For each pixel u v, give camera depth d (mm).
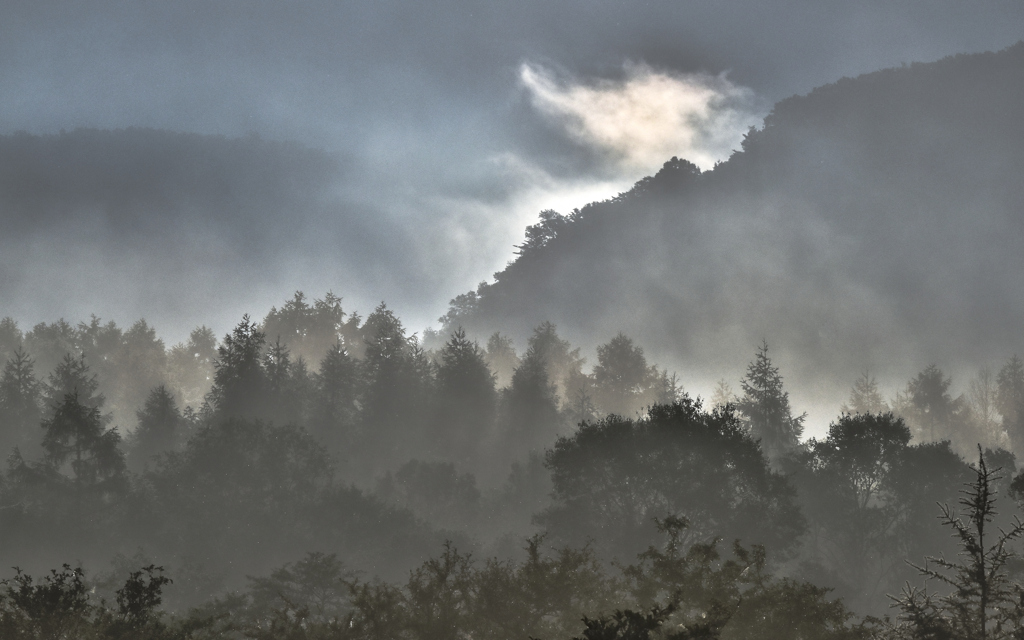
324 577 31750
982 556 15164
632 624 11836
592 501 44781
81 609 18719
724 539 41438
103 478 55375
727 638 17109
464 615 18516
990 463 47031
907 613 15406
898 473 47875
